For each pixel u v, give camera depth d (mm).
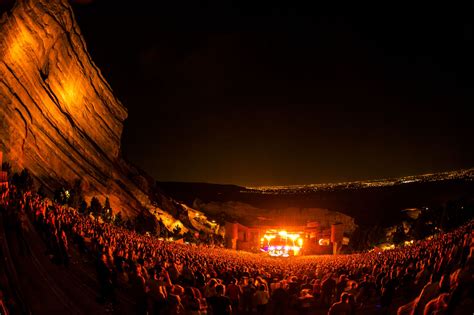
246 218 123500
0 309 12812
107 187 71000
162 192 96125
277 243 110688
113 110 75438
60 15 59594
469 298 11172
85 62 67562
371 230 99438
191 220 99625
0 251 18312
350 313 17188
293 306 23812
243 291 23391
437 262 22719
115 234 43938
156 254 36688
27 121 55438
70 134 64750
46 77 59719
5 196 28984
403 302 23516
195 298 17453
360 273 35312
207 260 42125
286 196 164000
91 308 19688
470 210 63125
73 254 28453
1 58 51406
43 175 58125
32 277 19906
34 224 28531
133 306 22281
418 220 77938
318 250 109250
